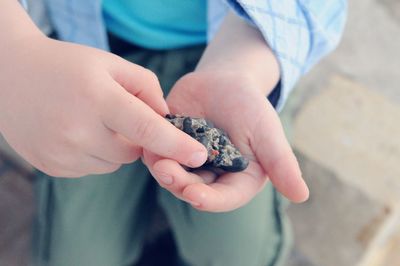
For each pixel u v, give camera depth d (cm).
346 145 55
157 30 44
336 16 41
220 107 35
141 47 46
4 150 54
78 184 43
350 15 68
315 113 57
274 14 38
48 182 44
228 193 32
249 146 34
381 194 53
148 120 30
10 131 33
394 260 56
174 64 45
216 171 34
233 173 33
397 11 69
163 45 45
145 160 33
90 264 44
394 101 60
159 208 52
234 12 38
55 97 32
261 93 35
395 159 55
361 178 53
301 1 39
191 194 31
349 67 62
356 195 53
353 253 51
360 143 55
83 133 31
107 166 34
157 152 31
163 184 31
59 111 31
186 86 36
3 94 33
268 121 34
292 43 38
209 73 36
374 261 55
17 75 33
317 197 53
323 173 53
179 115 34
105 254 44
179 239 45
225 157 33
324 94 59
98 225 43
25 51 33
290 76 39
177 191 31
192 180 32
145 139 30
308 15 39
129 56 46
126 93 31
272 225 44
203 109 36
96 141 32
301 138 55
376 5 69
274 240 44
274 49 38
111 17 44
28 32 34
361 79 61
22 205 52
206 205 31
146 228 49
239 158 33
